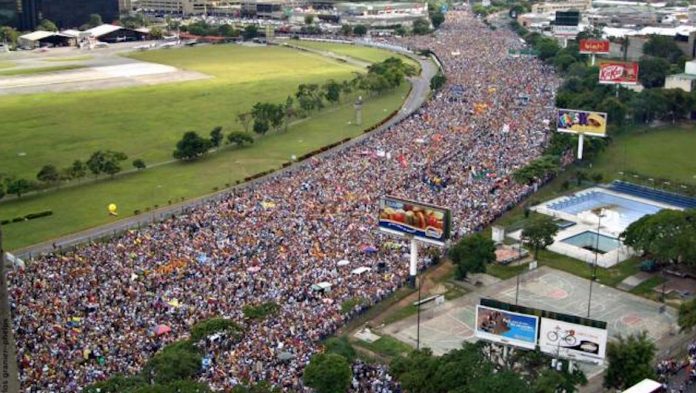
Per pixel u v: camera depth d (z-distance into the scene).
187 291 154.12
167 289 155.12
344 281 164.12
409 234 168.38
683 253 172.25
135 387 110.44
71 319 140.88
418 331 140.25
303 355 128.50
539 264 186.50
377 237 189.38
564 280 177.25
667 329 152.88
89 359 126.56
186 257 173.25
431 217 163.88
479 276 178.25
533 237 187.50
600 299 167.00
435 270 179.88
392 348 142.62
